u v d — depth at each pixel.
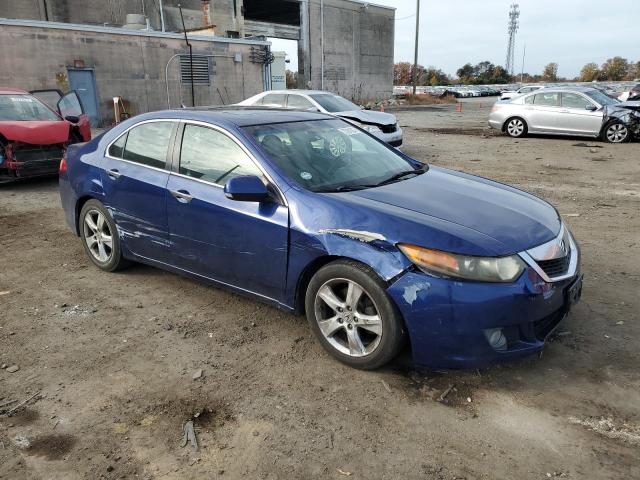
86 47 19.48
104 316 4.05
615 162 11.30
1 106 8.98
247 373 3.27
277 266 3.49
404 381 3.15
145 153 4.39
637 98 27.78
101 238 4.87
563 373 3.20
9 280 4.79
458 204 3.42
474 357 2.91
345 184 3.69
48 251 5.61
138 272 4.96
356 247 3.08
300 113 4.53
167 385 3.15
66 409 2.93
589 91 15.30
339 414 2.86
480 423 2.77
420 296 2.89
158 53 21.50
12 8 23.91
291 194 3.44
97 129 19.72
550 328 3.13
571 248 3.40
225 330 3.82
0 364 3.38
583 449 2.56
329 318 3.39
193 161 4.03
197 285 4.64
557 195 8.14
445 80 113.38
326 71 41.12
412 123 23.02
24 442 2.66
